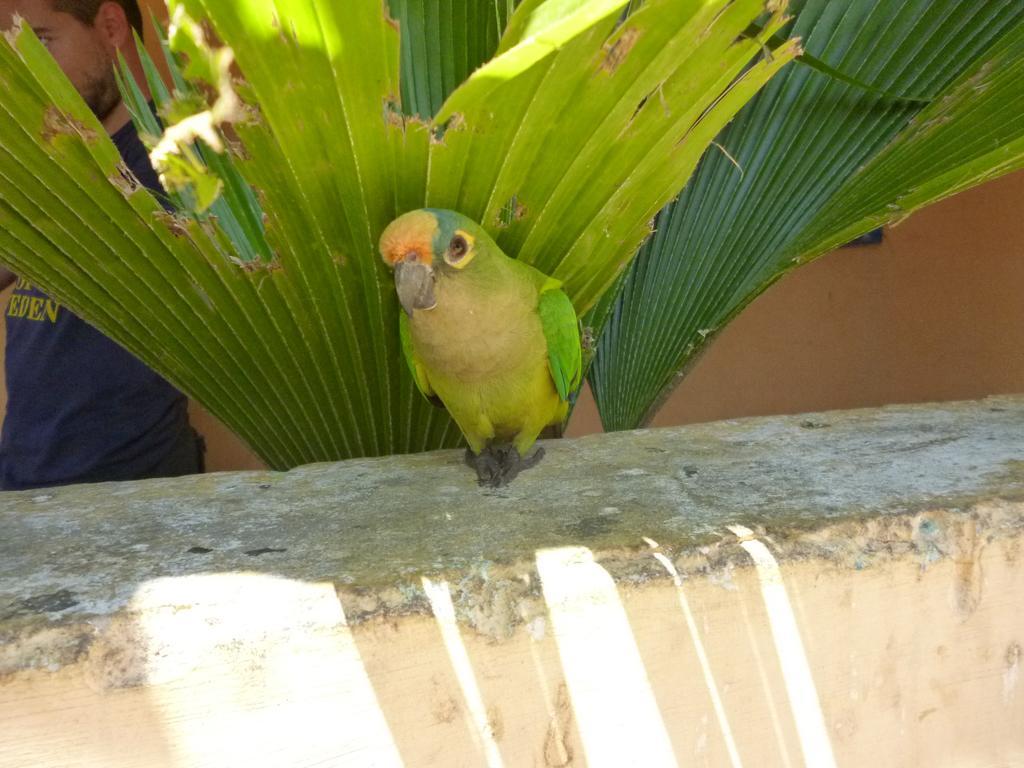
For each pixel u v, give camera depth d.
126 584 0.35
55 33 0.63
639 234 0.43
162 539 0.39
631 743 0.37
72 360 0.66
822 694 0.39
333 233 0.40
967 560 0.39
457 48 0.44
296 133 0.35
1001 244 0.92
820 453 0.47
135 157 0.62
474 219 0.42
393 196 0.40
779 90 0.52
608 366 0.56
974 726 0.41
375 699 0.35
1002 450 0.46
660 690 0.37
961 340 0.97
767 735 0.39
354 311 0.44
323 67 0.33
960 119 0.44
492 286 0.42
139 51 0.48
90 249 0.40
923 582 0.39
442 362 0.44
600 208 0.41
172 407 0.73
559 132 0.36
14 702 0.32
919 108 0.49
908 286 1.00
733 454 0.47
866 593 0.39
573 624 0.36
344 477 0.46
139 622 0.34
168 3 0.31
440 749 0.36
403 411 0.50
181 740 0.34
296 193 0.38
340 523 0.40
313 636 0.34
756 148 0.52
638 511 0.40
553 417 0.50
